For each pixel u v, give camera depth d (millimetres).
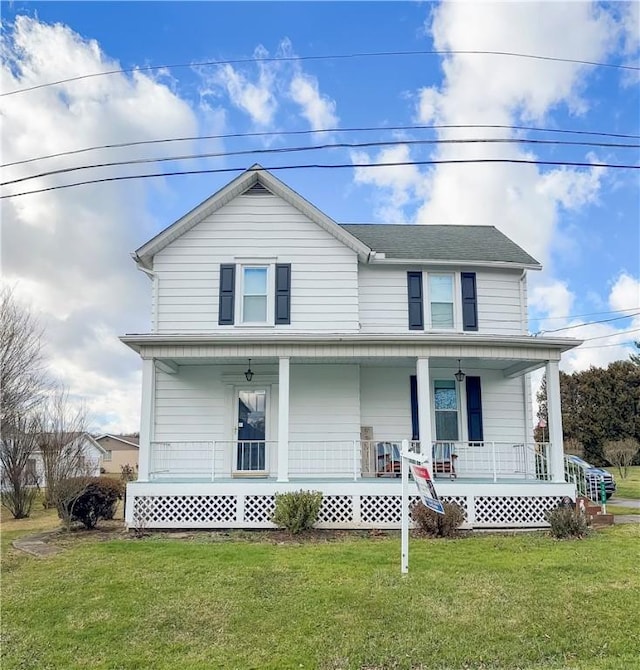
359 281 14398
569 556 8203
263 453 13359
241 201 14008
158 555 8555
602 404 31891
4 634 5410
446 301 14539
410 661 4664
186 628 5469
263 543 9688
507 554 8414
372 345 11664
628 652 4777
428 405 11539
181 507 11250
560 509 10430
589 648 4867
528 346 11828
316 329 13508
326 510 11180
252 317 13625
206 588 6715
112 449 43312
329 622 5523
